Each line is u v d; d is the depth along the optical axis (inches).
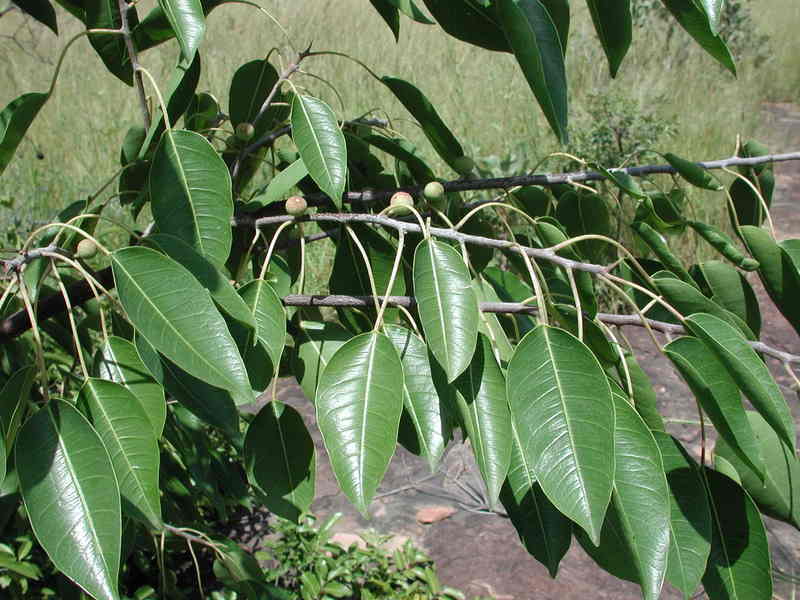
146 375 19.4
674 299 19.5
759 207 25.8
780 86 197.3
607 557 16.9
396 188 24.1
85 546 14.9
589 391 15.9
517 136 120.6
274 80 27.7
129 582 49.2
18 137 21.0
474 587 52.5
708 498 18.0
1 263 21.1
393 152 25.7
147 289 16.9
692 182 24.5
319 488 63.1
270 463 20.3
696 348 18.0
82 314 35.4
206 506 54.8
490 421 17.2
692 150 130.5
